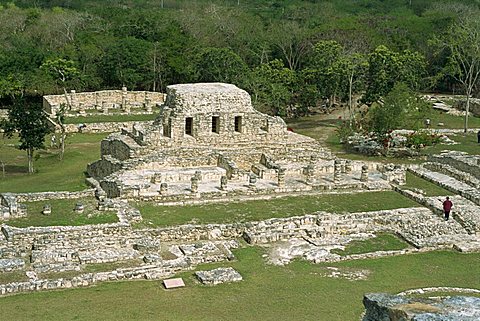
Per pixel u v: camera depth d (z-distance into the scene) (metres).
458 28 91.75
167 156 53.75
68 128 85.56
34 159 69.69
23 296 32.53
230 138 57.09
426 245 41.81
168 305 31.73
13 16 132.88
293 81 93.38
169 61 108.75
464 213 46.22
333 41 95.12
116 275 35.34
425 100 81.62
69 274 35.22
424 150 70.44
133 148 54.06
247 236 41.88
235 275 35.72
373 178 54.34
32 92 104.06
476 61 90.38
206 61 96.38
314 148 58.88
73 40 120.38
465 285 35.59
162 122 55.62
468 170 56.88
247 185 50.69
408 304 17.77
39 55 107.06
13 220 41.19
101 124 86.81
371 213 45.94
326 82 90.12
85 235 39.66
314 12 147.00
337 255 39.84
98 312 30.55
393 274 37.19
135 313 30.55
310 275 36.69
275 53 113.50
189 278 35.66
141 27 123.06
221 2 177.25
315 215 44.84
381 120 68.44
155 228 41.53
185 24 127.06
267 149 56.81
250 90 90.50
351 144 72.69
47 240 38.69
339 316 30.75
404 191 51.00
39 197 45.91
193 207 46.12
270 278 36.03
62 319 29.59
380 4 177.88
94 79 108.44
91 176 61.56
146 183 49.34
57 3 170.38
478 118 92.69
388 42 109.69
